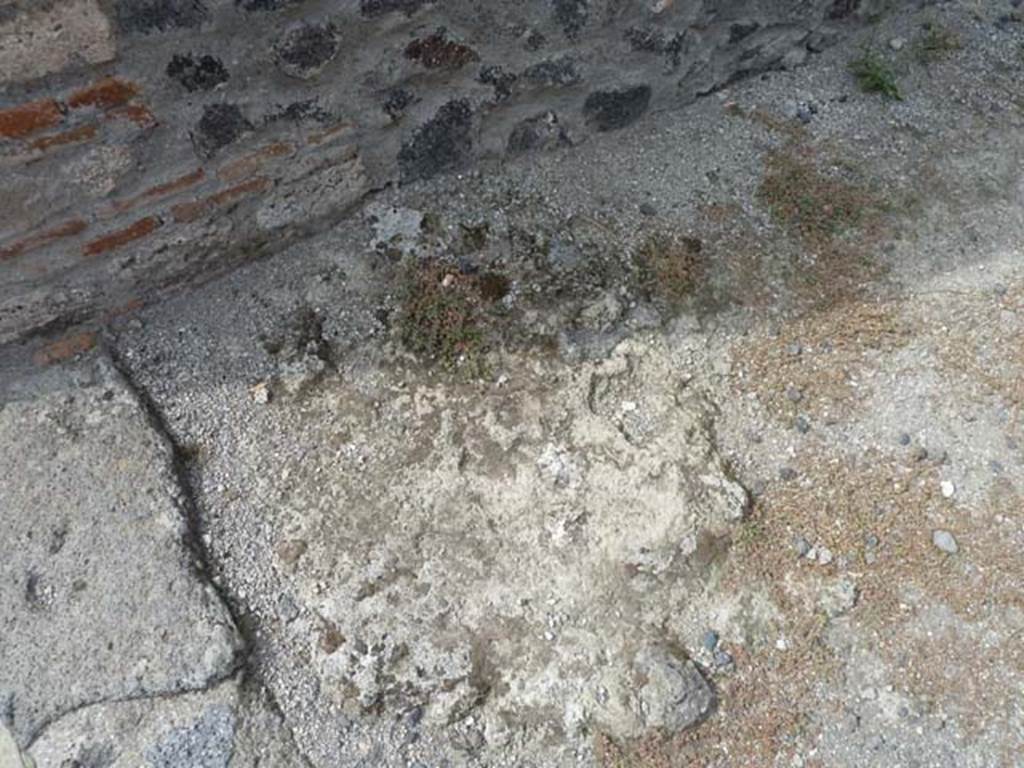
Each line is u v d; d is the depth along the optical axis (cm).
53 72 182
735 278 244
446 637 197
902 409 225
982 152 271
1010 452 220
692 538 206
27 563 198
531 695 192
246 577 204
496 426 220
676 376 229
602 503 210
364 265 242
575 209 255
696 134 272
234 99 209
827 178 263
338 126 228
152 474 209
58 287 216
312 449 218
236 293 238
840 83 287
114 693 187
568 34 239
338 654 195
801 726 190
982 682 194
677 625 200
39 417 215
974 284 244
